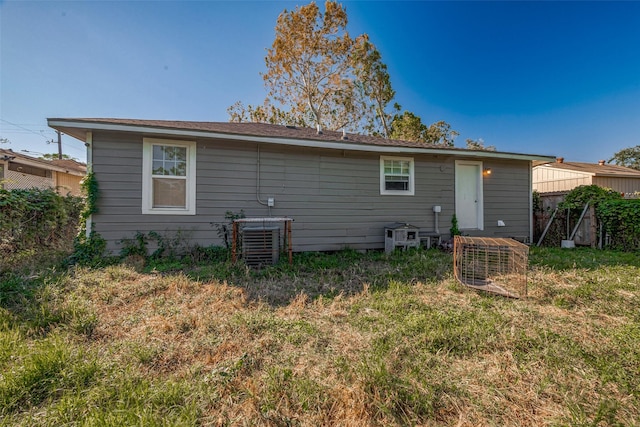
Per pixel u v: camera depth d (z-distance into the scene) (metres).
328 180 6.26
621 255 5.45
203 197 5.43
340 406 1.45
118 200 4.97
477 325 2.35
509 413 1.43
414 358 1.90
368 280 3.77
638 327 2.29
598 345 2.02
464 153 6.85
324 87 17.45
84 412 1.41
